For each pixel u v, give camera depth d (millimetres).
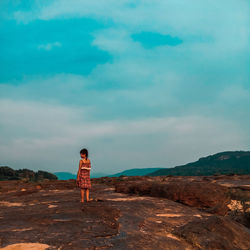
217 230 4285
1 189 13188
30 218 5121
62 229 4230
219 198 7574
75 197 9516
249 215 7355
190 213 6375
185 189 7988
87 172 7832
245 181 13539
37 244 3438
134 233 4148
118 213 5594
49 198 9352
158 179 17656
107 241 3650
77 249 3273
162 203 7477
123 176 20438
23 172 53531
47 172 56562
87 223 4676
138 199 8391
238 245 4047
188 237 4031
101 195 10141
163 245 3658
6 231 4074
